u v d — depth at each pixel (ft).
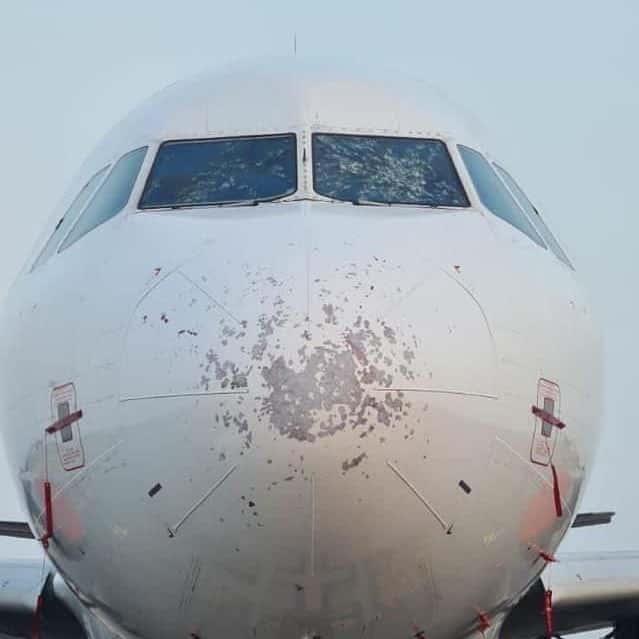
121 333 91.15
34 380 100.68
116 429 89.45
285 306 84.89
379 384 82.94
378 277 88.33
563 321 103.86
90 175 121.29
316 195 103.50
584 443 104.99
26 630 146.20
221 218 98.63
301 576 85.66
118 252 99.71
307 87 116.67
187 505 85.30
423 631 93.91
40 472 99.96
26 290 113.91
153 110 119.96
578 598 147.64
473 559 91.09
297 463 81.35
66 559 100.17
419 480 84.53
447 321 88.74
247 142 110.63
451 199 107.86
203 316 86.53
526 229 114.62
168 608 92.32
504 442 91.04
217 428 82.89
